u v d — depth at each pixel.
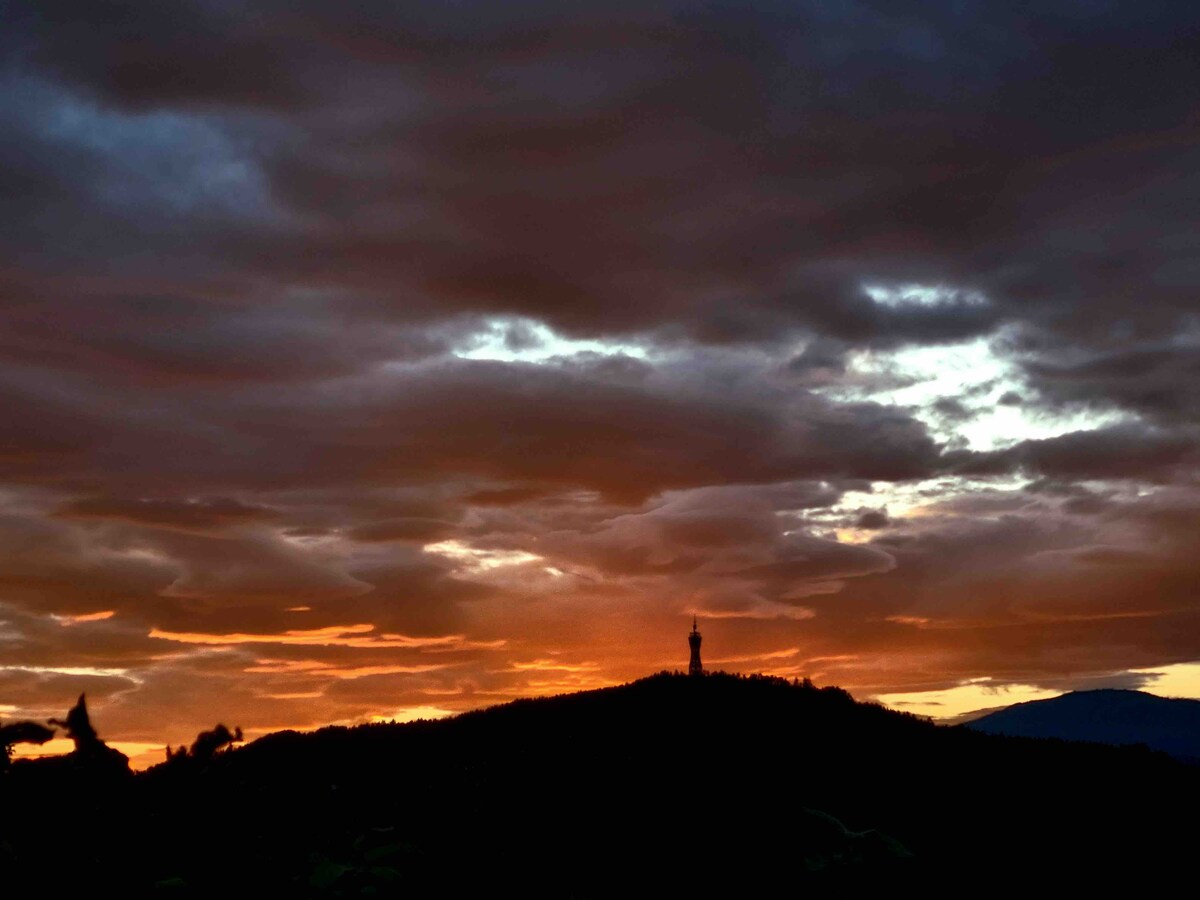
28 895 12.12
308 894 17.75
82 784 12.98
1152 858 30.55
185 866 13.34
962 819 32.91
